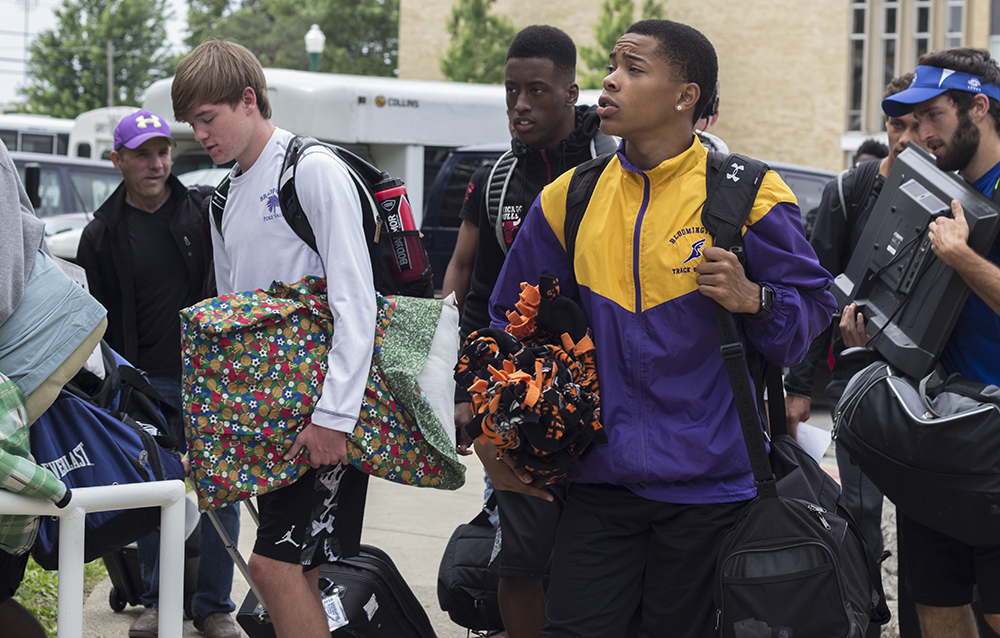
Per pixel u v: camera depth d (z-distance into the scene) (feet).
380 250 9.14
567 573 8.29
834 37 89.20
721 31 92.73
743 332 8.04
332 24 165.07
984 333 9.34
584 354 8.12
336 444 8.24
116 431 8.73
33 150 67.56
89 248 13.84
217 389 8.27
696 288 7.76
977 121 9.42
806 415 12.33
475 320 11.30
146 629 12.70
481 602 10.87
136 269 13.82
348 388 8.22
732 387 7.64
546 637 8.34
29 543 8.04
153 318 13.94
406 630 10.29
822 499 8.02
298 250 8.77
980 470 8.48
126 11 189.88
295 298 8.54
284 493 8.60
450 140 38.34
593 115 10.94
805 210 31.76
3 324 7.96
